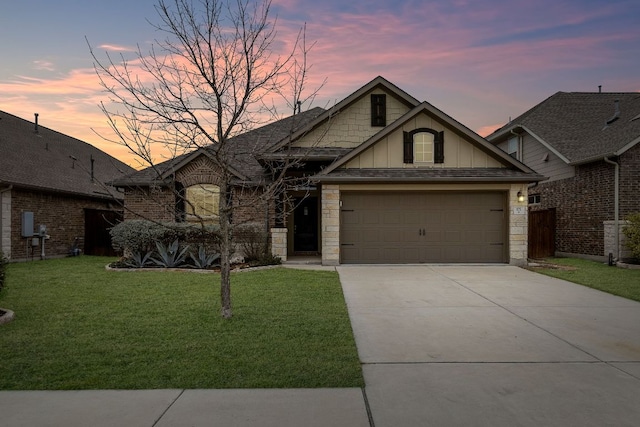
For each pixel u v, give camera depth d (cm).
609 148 1470
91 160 2208
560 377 457
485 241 1396
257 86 726
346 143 1606
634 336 610
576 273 1203
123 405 387
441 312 753
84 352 520
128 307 757
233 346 545
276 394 411
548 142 1783
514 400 400
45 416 366
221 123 704
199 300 818
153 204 1555
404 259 1391
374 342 581
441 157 1418
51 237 1723
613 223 1445
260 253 1382
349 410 379
